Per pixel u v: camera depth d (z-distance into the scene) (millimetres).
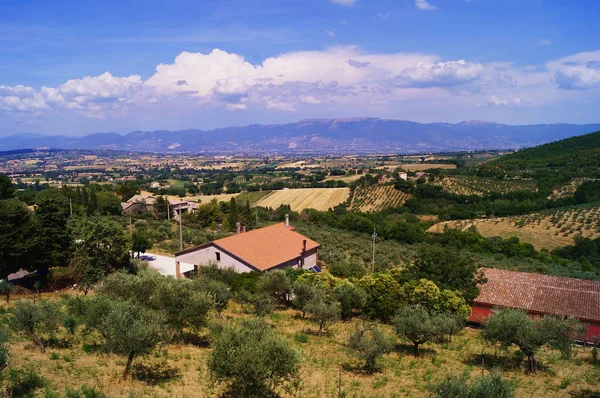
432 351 27047
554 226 95938
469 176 156500
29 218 38062
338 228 94625
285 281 34156
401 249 72875
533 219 102625
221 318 28891
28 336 22141
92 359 19969
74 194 86875
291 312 34438
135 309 18531
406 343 28516
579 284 38625
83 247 39125
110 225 42531
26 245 35500
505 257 71938
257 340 16641
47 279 38812
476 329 35656
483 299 37031
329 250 62344
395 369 22781
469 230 93000
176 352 22062
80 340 22641
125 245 41844
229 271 38000
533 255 74688
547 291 36938
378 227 90625
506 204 116000
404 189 140750
